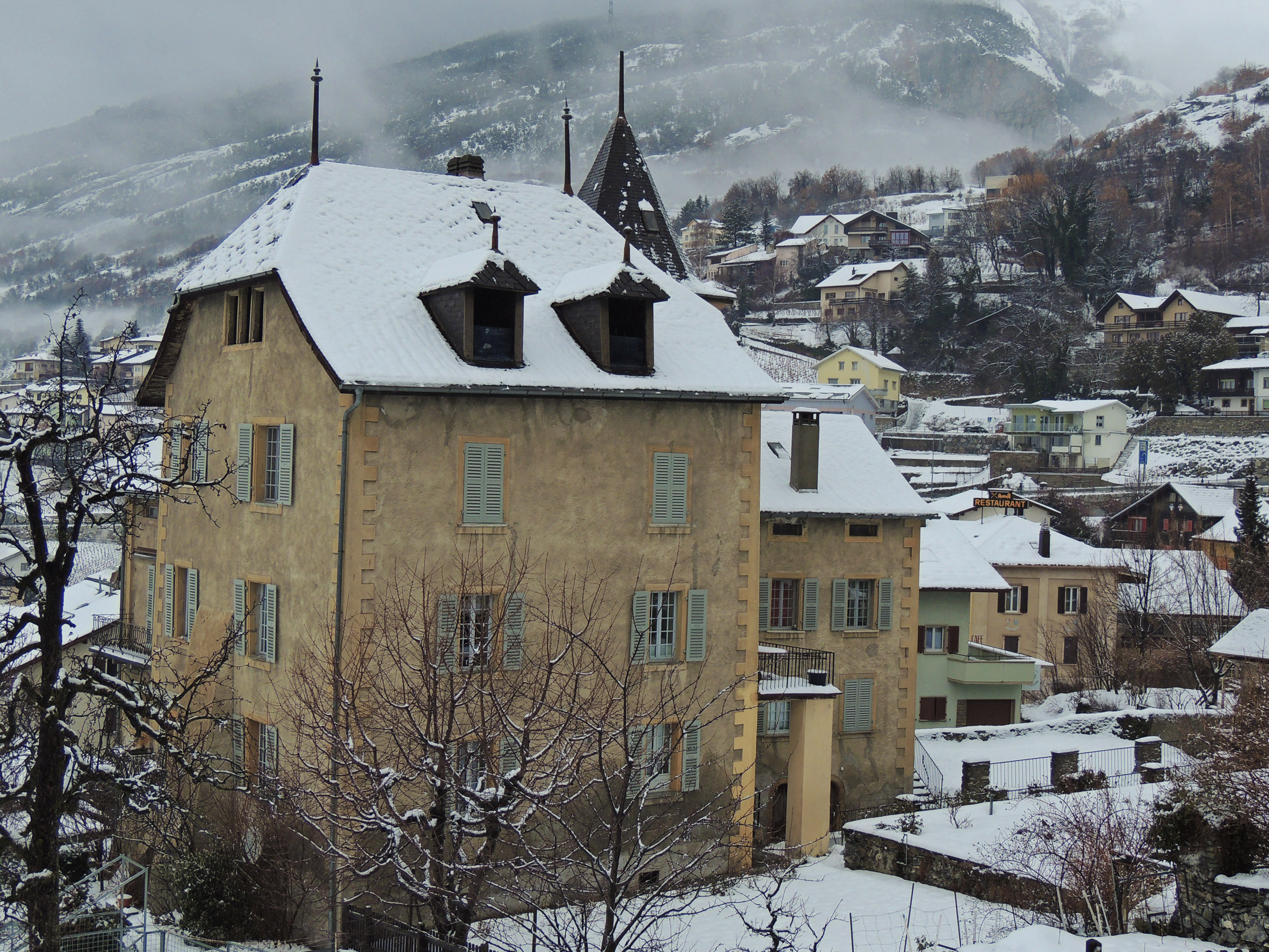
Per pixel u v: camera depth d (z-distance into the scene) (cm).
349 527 2369
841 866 2991
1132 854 2291
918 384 13712
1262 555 6247
